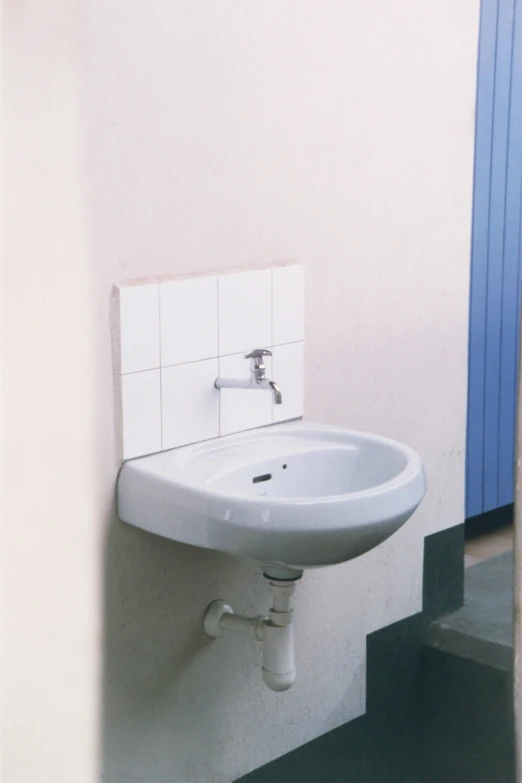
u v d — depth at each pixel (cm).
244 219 197
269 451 196
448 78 238
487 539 338
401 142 229
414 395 246
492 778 228
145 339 180
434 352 250
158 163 178
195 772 204
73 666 178
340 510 160
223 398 197
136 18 170
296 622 223
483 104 289
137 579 186
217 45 185
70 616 176
